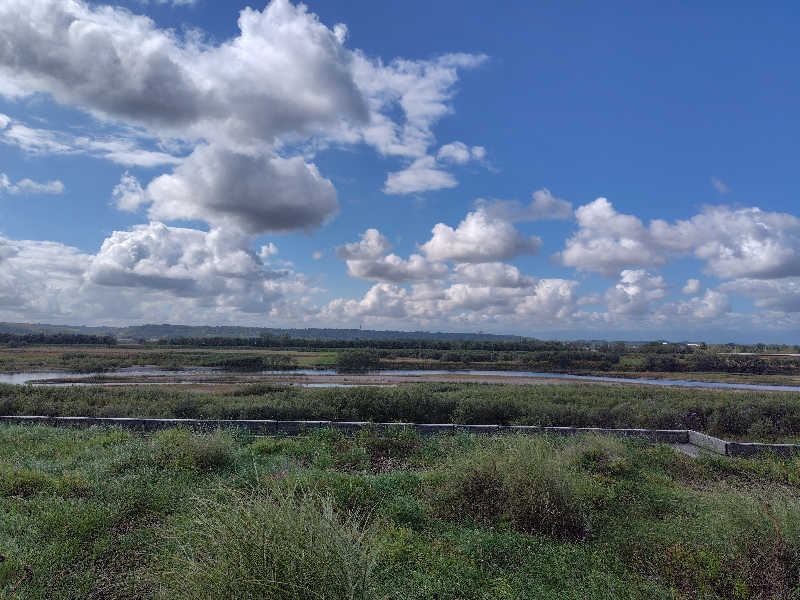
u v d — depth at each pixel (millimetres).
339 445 10078
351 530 3619
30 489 6246
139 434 10336
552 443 9273
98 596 3982
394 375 50656
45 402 15562
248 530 3102
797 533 4508
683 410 14898
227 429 10797
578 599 4004
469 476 6375
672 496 6898
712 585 4422
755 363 63938
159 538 4875
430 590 4047
